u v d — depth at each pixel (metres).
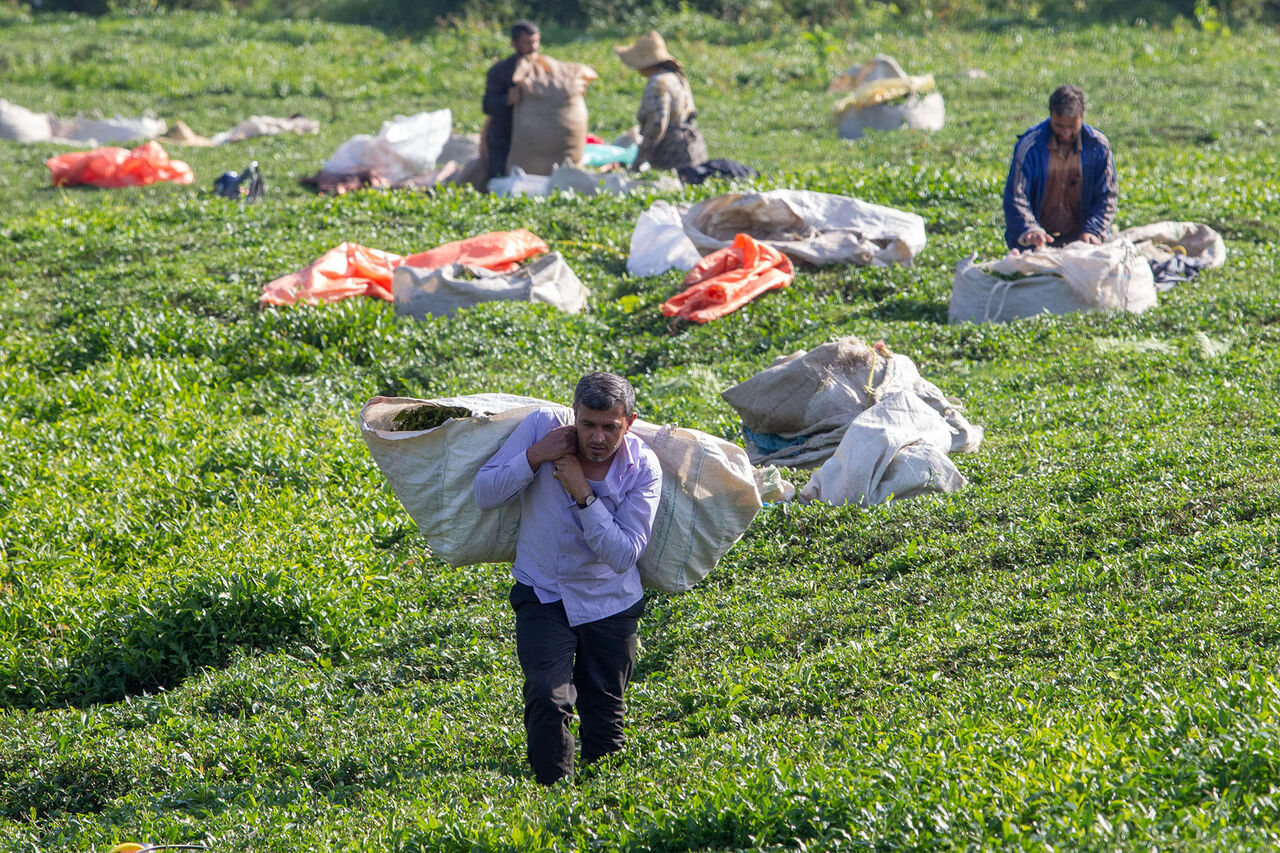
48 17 151.00
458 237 59.88
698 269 50.03
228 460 37.22
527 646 19.19
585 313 50.56
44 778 22.88
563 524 19.06
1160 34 120.94
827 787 16.11
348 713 24.34
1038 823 14.35
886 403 31.25
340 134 93.12
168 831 19.52
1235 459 27.17
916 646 21.72
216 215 64.81
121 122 92.06
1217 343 38.06
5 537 32.34
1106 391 35.25
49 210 65.88
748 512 20.22
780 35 130.88
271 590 28.64
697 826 16.16
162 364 46.34
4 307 52.69
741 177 67.94
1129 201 58.88
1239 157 72.62
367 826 18.41
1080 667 19.73
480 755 21.52
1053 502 27.27
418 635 27.28
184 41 132.50
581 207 63.47
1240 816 13.99
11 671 26.84
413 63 119.56
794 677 21.47
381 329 47.62
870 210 53.59
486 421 19.64
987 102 96.81
